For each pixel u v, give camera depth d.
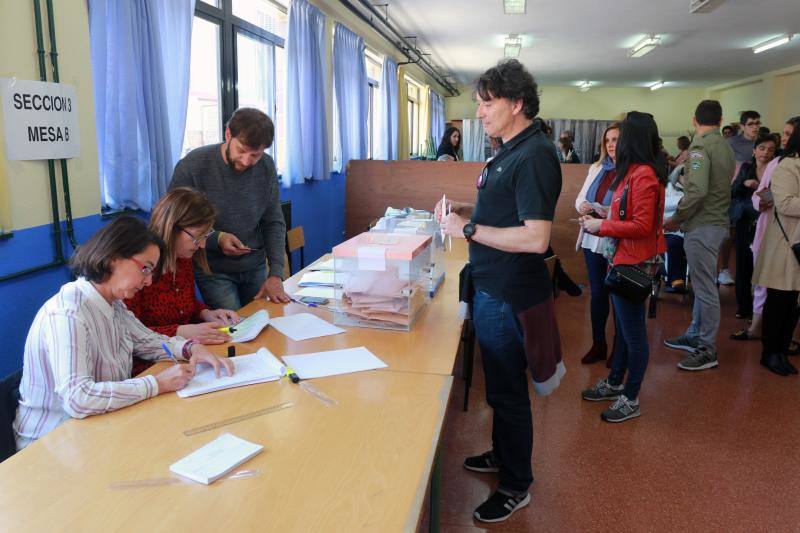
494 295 1.75
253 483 1.02
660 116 14.23
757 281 3.27
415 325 1.92
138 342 1.62
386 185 5.06
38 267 2.26
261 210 2.32
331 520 0.93
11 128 2.07
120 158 2.65
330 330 1.86
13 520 0.91
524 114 1.67
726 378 3.27
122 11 2.54
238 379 1.45
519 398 1.91
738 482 2.26
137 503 0.96
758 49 8.26
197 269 2.26
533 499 2.12
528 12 6.41
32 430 1.34
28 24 2.14
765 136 4.07
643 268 2.53
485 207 1.76
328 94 5.80
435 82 12.33
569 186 4.98
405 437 1.20
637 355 2.66
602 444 2.53
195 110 3.81
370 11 6.45
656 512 2.06
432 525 1.49
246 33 4.32
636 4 5.98
